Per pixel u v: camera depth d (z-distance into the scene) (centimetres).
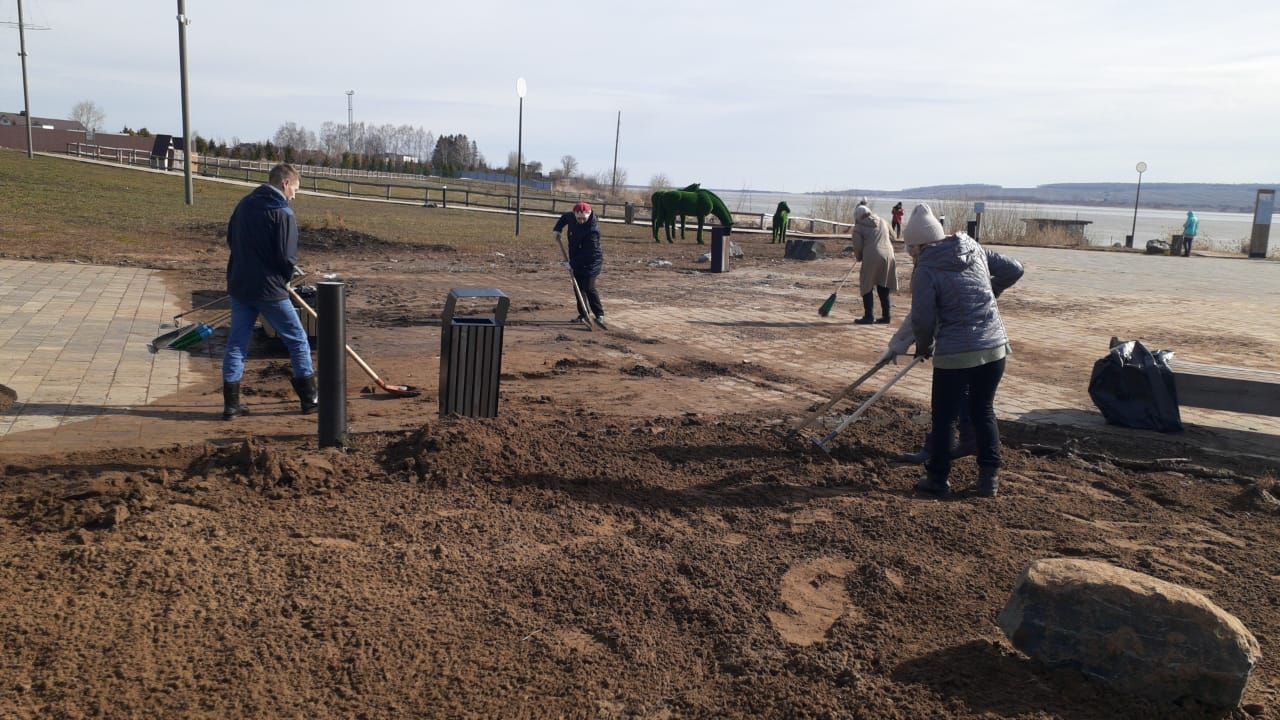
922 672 356
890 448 664
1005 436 719
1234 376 729
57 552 415
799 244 2484
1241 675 328
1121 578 352
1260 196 3145
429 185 6531
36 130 7944
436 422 623
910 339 606
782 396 834
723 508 531
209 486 500
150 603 375
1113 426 753
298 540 447
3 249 1705
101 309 1123
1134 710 333
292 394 774
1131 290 1850
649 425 697
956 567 459
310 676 335
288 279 690
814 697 335
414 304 1341
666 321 1283
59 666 329
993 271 619
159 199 3191
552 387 841
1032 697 340
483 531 473
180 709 310
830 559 464
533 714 321
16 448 584
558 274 1830
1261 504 566
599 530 486
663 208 2939
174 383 789
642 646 369
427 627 373
